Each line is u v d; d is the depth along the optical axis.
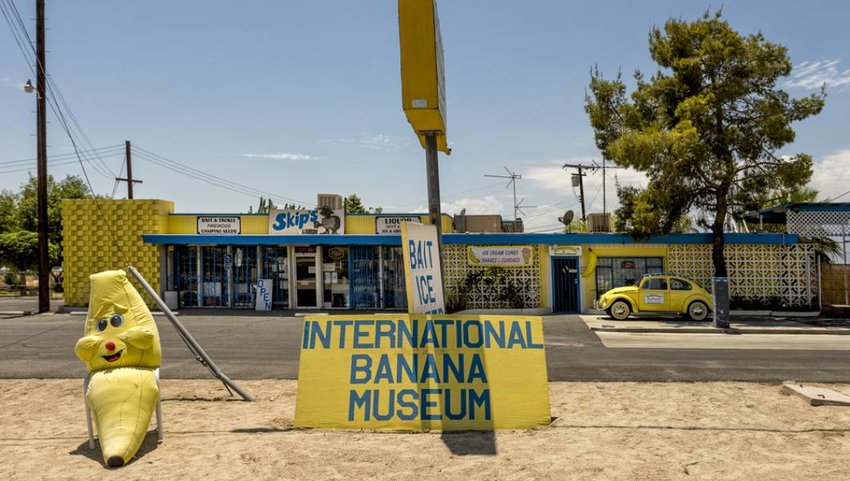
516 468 6.15
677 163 22.34
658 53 23.94
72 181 52.09
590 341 16.20
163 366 12.44
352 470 6.13
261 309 25.55
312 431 7.66
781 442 7.00
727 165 22.08
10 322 20.77
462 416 7.75
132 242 25.48
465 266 25.08
